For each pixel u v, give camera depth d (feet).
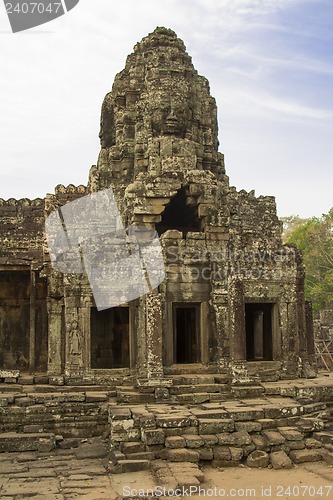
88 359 71.61
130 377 70.13
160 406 59.88
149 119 82.74
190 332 81.82
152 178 74.28
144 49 88.58
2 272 90.94
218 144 95.61
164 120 82.33
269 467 49.24
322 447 52.31
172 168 79.36
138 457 49.75
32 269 82.84
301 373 73.72
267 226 102.47
